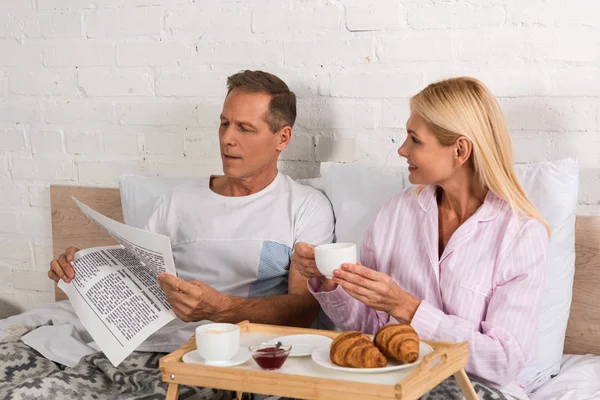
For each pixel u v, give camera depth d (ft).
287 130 6.37
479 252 5.29
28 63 8.26
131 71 7.81
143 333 5.32
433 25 6.59
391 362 4.40
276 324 5.85
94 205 8.07
